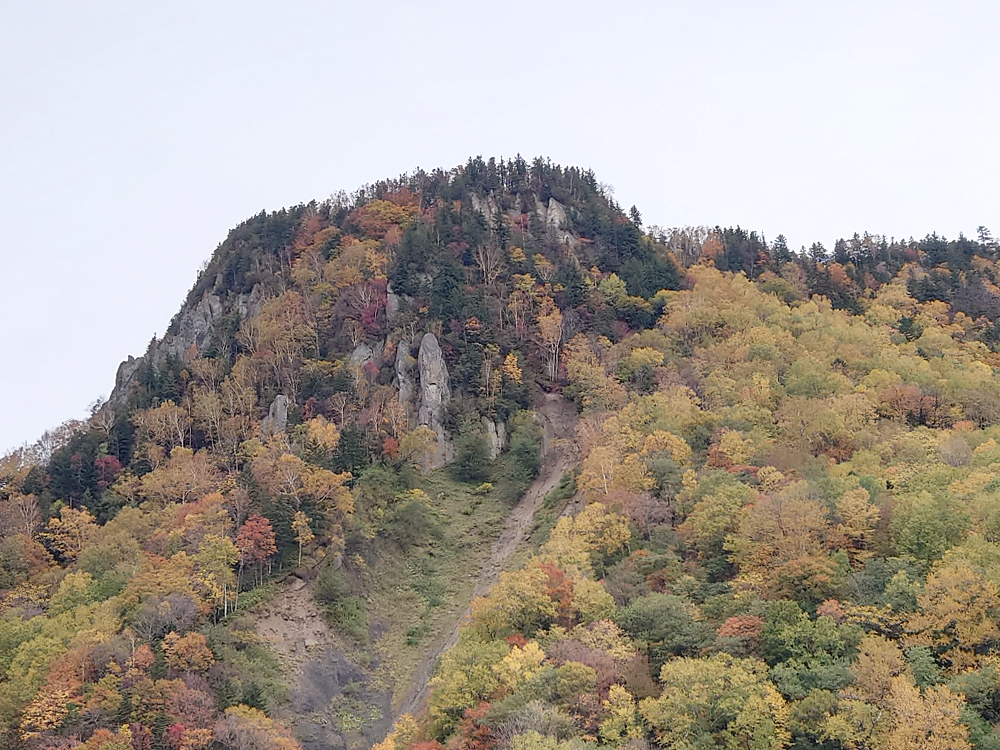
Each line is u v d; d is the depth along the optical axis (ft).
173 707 268.00
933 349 527.40
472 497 444.96
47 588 359.46
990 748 193.77
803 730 209.67
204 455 451.53
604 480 365.81
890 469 335.47
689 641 248.52
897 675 216.54
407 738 260.83
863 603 249.34
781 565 269.23
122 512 400.88
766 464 343.87
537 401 506.07
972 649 230.07
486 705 241.55
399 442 452.35
